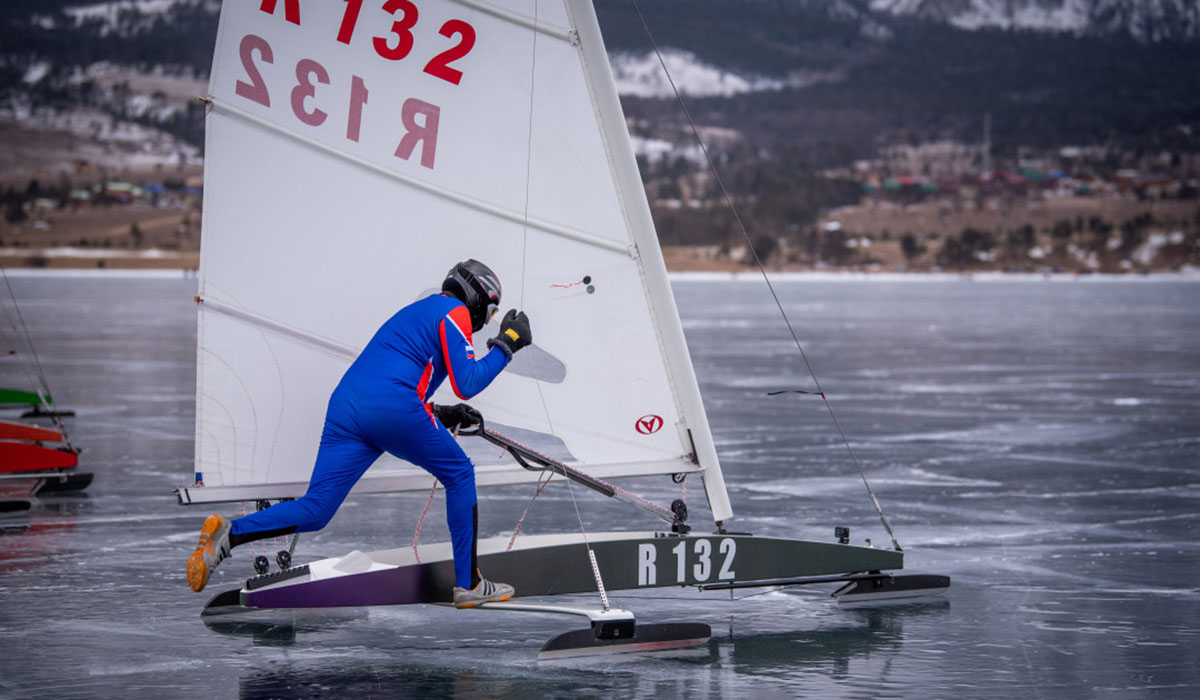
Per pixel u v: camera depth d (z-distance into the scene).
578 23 10.38
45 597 11.80
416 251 10.50
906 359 47.97
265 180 10.27
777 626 10.88
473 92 10.45
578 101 10.48
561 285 10.62
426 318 9.57
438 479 9.71
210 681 9.07
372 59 10.32
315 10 10.23
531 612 10.66
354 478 9.55
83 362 43.59
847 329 73.00
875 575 11.92
